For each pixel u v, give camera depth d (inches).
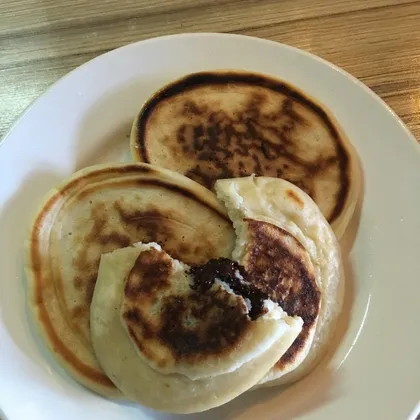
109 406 9.1
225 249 9.8
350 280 10.4
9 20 13.0
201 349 8.3
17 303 9.5
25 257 9.6
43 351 9.3
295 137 10.9
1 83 12.3
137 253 9.3
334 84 11.4
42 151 10.5
